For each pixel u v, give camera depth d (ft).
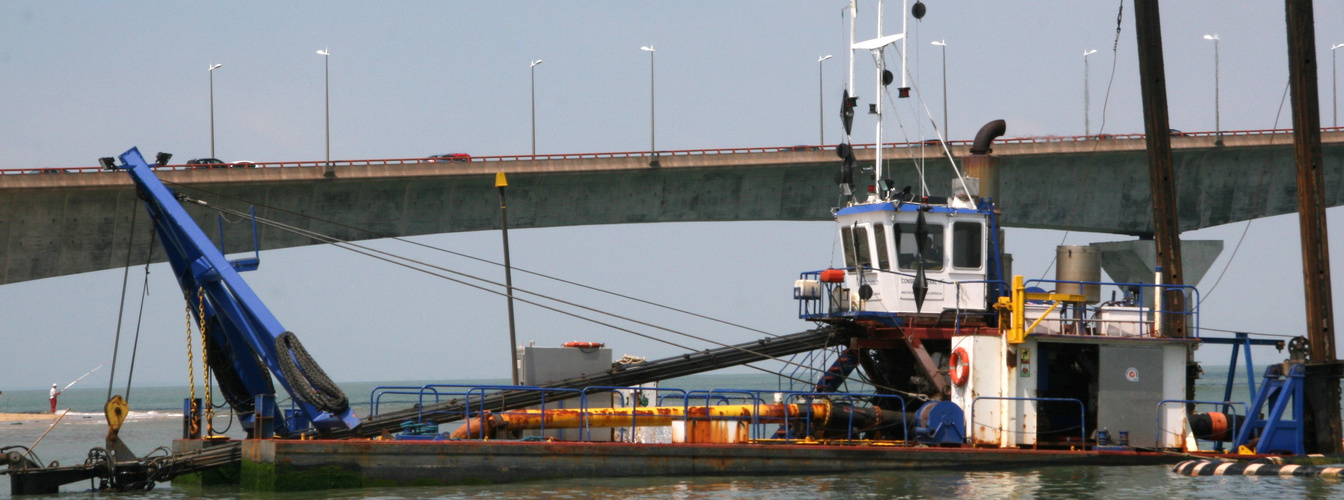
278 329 251.80
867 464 257.34
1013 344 272.72
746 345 316.19
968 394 272.51
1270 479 256.73
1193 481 253.44
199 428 270.26
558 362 304.91
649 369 309.01
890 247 297.94
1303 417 288.51
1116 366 279.28
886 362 317.42
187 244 272.51
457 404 284.61
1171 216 305.12
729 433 267.59
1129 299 304.91
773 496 228.02
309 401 243.81
